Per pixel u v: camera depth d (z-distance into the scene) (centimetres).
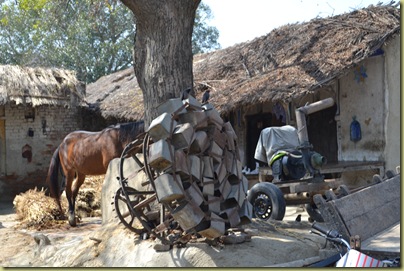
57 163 1155
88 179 1370
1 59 2803
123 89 1981
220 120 686
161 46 834
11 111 1786
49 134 1836
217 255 647
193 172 627
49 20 1291
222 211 657
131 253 712
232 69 1559
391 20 1288
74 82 1839
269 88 1274
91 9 1261
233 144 697
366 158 1327
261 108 1503
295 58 1374
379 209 758
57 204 1166
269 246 677
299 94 1198
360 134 1340
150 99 840
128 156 716
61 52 2764
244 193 695
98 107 1859
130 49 2811
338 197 733
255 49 1591
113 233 786
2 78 1694
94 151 1051
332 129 1423
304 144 925
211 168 654
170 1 831
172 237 673
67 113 1872
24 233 1042
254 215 927
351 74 1361
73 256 795
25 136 1802
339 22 1422
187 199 611
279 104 1425
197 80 1581
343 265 601
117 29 2717
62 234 989
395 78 1298
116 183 852
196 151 645
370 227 717
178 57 838
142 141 696
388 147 1280
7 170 1778
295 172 962
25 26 2548
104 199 866
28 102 1684
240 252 653
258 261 643
